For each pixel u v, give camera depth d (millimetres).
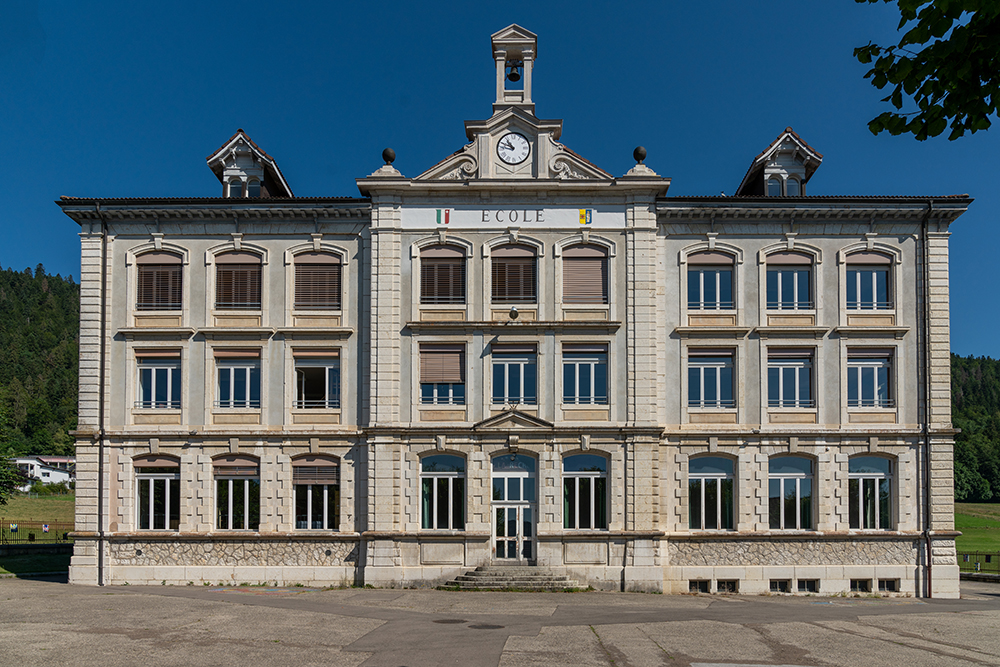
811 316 28109
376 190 28000
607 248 28000
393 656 15742
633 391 27281
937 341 27938
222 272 28391
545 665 15141
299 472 27562
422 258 28094
